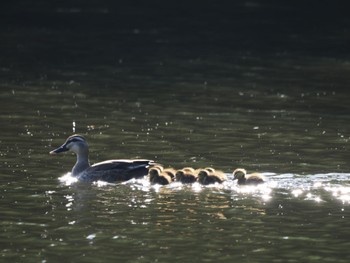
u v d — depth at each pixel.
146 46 86.12
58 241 34.81
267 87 67.62
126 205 39.25
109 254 33.53
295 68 75.81
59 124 54.66
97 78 70.31
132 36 91.75
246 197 40.28
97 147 49.44
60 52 81.69
